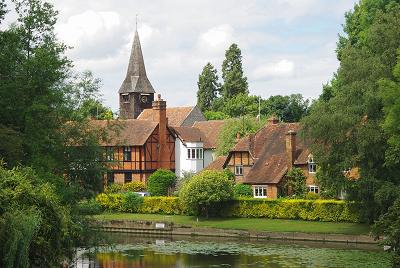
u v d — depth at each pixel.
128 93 126.56
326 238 60.59
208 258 52.28
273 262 49.50
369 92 55.28
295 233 62.50
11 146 37.97
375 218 59.22
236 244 60.72
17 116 41.50
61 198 40.09
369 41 59.78
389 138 52.00
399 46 55.97
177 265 49.06
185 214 77.12
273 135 84.06
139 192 86.56
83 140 45.00
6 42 42.28
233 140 98.25
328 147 58.78
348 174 61.59
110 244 45.91
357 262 48.44
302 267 47.03
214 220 72.62
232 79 145.12
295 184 75.94
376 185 56.00
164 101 98.25
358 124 56.41
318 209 67.62
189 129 103.25
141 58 127.88
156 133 96.88
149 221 72.12
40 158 40.22
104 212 80.31
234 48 146.50
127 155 95.50
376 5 74.31
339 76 59.50
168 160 98.38
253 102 138.25
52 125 43.12
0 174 29.81
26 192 28.98
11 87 40.75
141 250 57.41
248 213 72.50
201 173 75.12
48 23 44.19
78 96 45.34
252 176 79.25
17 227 25.75
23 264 26.02
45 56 42.44
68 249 34.00
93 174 45.22
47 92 43.03
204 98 153.00
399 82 51.12
